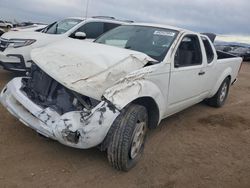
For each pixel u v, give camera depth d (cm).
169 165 470
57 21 1051
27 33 920
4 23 3431
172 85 520
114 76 416
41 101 436
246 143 593
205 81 654
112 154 406
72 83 400
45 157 449
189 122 673
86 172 424
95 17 1031
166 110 534
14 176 395
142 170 445
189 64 578
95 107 390
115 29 628
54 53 464
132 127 403
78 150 477
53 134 392
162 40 550
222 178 452
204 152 531
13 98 465
